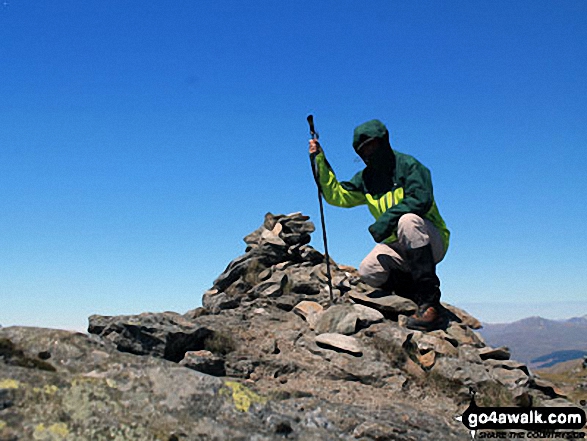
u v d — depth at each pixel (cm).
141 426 141
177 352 255
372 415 201
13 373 151
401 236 312
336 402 223
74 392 148
